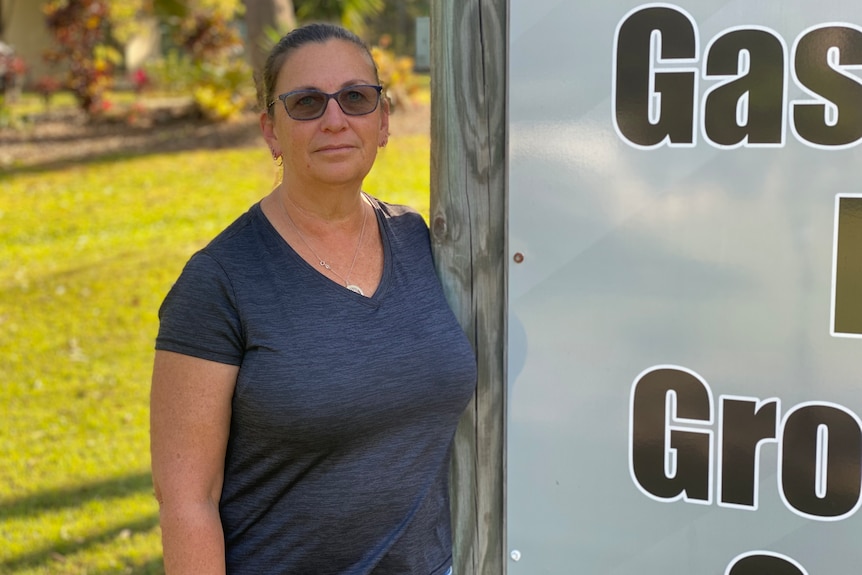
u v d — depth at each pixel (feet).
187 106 46.62
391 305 5.55
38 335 20.81
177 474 5.21
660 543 5.74
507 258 5.86
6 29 63.10
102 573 12.26
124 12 48.03
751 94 5.28
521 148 5.76
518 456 5.98
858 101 5.11
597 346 5.73
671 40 5.40
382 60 42.06
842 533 5.39
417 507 5.63
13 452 15.66
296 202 5.53
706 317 5.49
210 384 5.18
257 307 5.21
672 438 5.63
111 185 34.40
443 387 5.53
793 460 5.41
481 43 5.94
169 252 26.63
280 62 5.45
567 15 5.58
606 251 5.66
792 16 5.16
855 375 5.25
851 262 5.20
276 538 5.48
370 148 5.51
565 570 5.96
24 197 32.73
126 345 20.39
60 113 48.37
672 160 5.47
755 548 5.55
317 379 5.18
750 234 5.36
